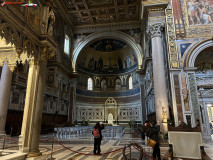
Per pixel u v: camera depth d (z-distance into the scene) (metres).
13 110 13.23
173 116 12.38
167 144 9.62
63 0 20.34
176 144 4.59
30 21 5.77
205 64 15.60
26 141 5.46
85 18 24.09
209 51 13.91
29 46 5.72
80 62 28.58
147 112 23.03
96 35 25.27
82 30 25.59
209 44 13.28
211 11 14.13
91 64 30.70
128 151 7.95
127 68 30.11
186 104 12.36
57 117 19.97
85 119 28.11
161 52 12.76
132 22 24.34
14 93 13.52
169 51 13.55
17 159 4.87
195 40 13.56
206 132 13.34
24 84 14.11
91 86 30.56
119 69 31.02
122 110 28.91
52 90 18.86
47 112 17.92
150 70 17.64
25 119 5.62
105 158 6.51
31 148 5.53
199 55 14.39
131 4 20.89
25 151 5.31
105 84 31.11
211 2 14.33
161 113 11.48
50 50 6.74
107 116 28.88
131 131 20.50
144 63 21.36
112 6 21.41
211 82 14.98
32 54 5.88
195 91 12.57
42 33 6.28
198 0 14.52
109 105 29.31
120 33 24.77
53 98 19.58
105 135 14.99
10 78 11.21
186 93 12.42
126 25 24.64
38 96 6.05
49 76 19.92
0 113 10.50
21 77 13.80
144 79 23.98
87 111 28.69
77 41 25.67
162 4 13.63
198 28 13.80
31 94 5.86
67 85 24.25
